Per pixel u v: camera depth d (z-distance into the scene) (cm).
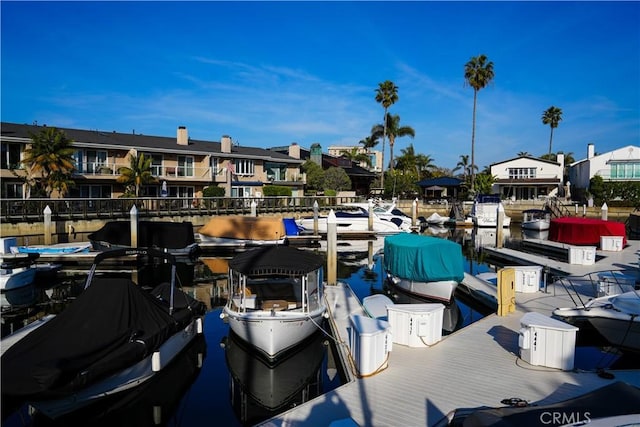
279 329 1104
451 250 1614
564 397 795
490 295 1611
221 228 2998
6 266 2006
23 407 884
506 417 558
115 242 2475
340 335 1200
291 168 5778
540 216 4128
